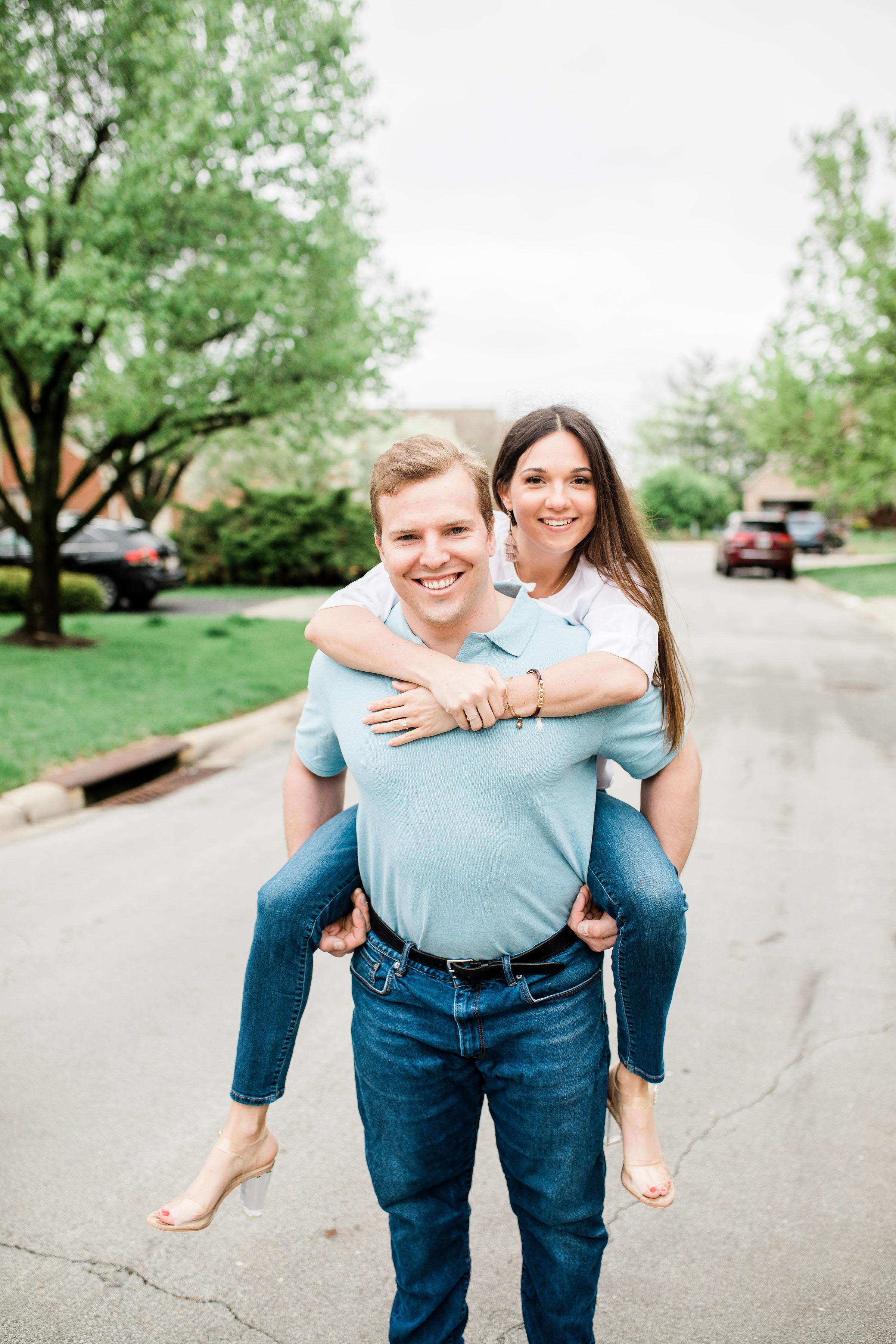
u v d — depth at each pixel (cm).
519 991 153
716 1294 211
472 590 149
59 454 1148
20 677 937
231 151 923
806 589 2164
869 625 1517
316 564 2194
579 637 157
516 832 146
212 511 2214
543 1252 165
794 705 893
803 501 5375
